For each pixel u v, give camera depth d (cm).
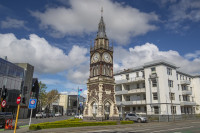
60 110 9725
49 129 1980
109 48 3488
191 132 1697
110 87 3225
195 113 5425
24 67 5438
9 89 4453
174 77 4762
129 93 4994
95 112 3956
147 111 4466
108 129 2148
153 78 4547
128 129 2136
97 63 3309
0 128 2117
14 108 4766
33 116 6241
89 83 3331
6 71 4350
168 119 3994
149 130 1945
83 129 2062
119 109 5250
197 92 5797
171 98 4241
